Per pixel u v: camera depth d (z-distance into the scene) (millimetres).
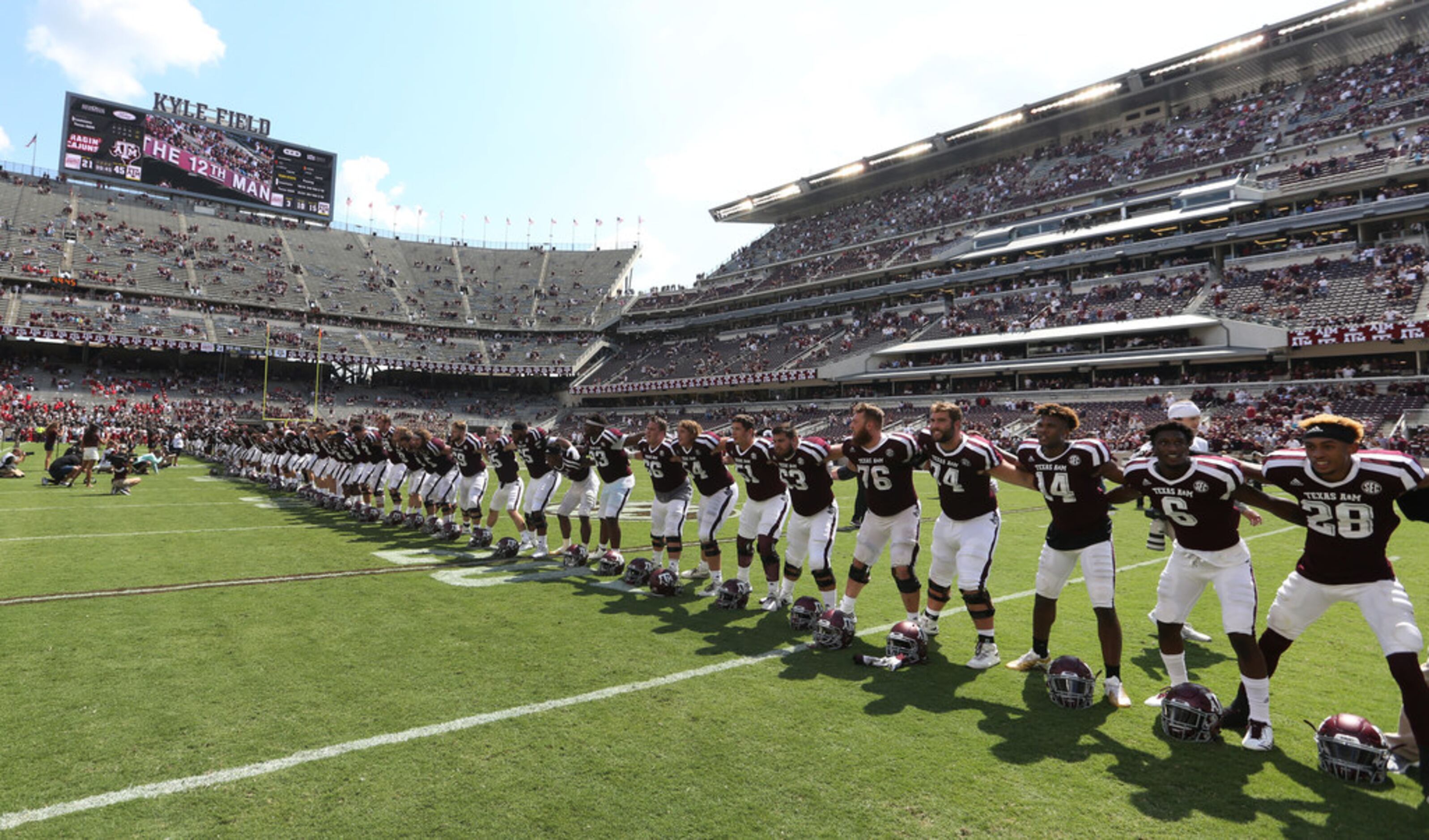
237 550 9578
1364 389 26656
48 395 42062
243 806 3215
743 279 60031
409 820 3121
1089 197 43656
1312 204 34031
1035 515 14797
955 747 3906
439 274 64812
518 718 4195
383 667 5016
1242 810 3299
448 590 7422
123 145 52281
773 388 49094
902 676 5051
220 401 47562
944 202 52938
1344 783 3570
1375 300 28266
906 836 3047
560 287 66625
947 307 43969
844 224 58656
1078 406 32938
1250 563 4250
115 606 6594
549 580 8031
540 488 9320
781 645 5703
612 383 55844
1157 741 4039
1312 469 3768
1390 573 3748
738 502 17125
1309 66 42375
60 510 13438
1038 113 48875
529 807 3234
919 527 5863
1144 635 6219
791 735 4016
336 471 14148
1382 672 5137
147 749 3746
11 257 46344
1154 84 45031
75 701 4367
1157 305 34625
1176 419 4895
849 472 6750
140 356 49656
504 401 58781
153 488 18000
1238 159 38688
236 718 4141
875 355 43312
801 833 3051
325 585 7539
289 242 60062
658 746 3867
